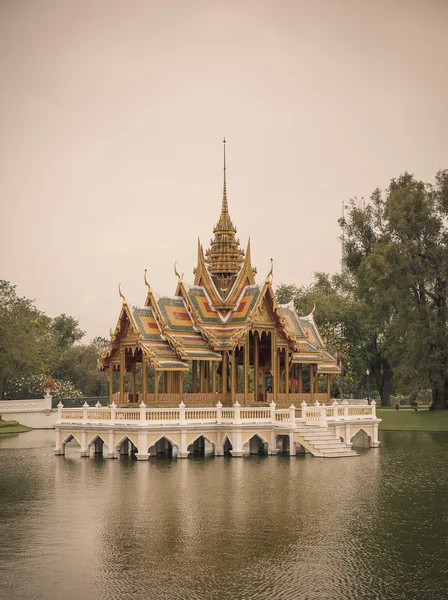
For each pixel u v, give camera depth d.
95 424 66.25
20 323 126.44
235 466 60.19
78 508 45.41
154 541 38.62
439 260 103.56
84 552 36.97
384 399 132.00
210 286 73.81
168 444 69.94
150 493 49.41
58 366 152.50
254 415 67.12
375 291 105.81
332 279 140.00
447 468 60.19
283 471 57.78
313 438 67.50
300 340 77.25
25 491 50.62
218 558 36.09
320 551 37.09
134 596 31.70
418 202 104.00
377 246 105.44
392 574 34.09
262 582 33.16
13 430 105.44
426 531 40.47
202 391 72.44
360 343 130.12
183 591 32.19
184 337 70.00
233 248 75.88
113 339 69.75
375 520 42.62
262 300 71.69
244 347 71.19
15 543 38.47
